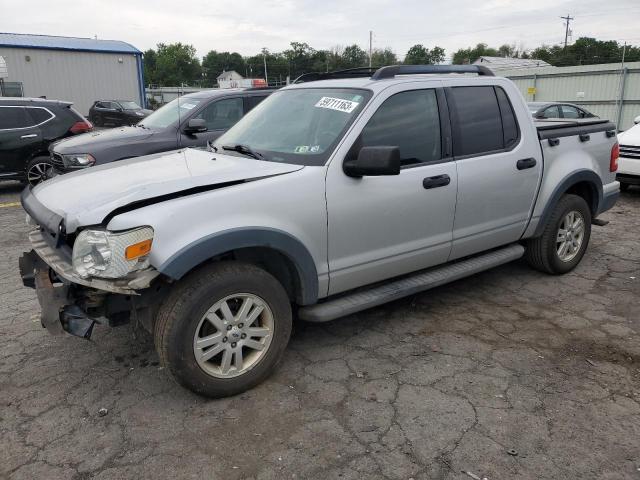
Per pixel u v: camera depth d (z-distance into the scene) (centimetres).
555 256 501
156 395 324
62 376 346
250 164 341
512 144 443
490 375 342
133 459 269
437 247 399
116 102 2555
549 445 276
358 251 355
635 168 862
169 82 9731
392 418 299
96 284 274
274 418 301
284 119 391
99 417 303
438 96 400
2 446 280
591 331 402
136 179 331
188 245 280
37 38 2752
